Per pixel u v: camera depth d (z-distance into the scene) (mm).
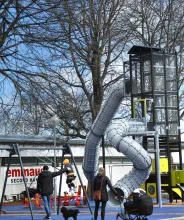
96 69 32094
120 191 23281
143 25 35875
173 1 36500
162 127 26734
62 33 18938
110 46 33250
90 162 28828
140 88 27047
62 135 34188
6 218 20828
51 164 39719
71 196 27719
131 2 34656
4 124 21625
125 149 23578
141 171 23938
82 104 33562
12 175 38125
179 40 36656
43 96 19812
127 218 16984
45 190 18062
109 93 27062
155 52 27000
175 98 27406
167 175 27188
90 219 19484
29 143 37531
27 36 18531
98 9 26141
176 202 27781
